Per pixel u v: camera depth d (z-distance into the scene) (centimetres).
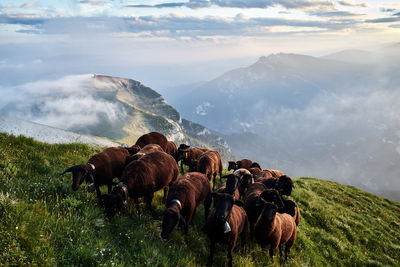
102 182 1124
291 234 1102
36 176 993
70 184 1027
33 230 614
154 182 1077
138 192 1016
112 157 1173
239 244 1057
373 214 2533
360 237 1744
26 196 788
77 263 599
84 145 1728
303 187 2653
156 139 1797
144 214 1007
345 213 2175
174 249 830
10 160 1034
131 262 681
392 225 2373
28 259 548
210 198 1145
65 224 701
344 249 1447
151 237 846
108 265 621
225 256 942
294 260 1091
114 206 870
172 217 812
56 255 591
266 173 1691
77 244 652
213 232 877
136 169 1030
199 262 853
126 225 866
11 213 630
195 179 1076
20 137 1404
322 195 2691
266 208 945
